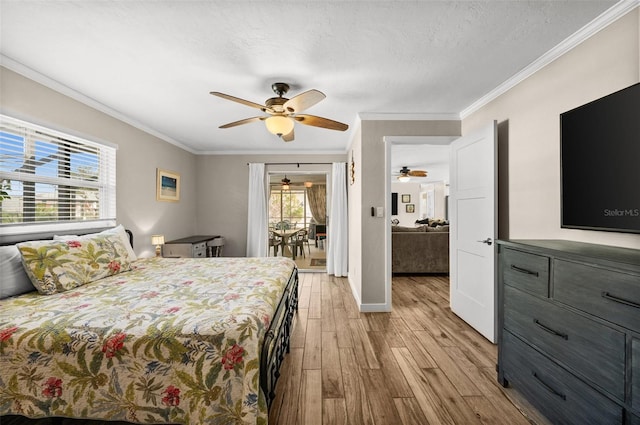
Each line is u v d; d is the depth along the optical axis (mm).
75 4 1479
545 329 1419
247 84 2441
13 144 2133
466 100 2838
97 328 1227
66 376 1173
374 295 3244
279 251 7633
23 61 2059
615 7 1498
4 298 1625
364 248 3248
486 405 1639
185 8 1516
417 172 6953
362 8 1522
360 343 2432
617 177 1369
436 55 2002
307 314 3137
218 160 5184
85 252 2029
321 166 5254
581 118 1563
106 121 2969
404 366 2061
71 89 2520
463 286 2934
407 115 3203
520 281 1619
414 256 5148
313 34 1750
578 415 1239
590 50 1683
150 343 1181
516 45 1875
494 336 2398
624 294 1052
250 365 1188
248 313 1362
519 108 2289
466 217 2869
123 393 1172
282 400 1690
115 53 1961
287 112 2369
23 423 1246
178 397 1172
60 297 1636
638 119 1277
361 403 1662
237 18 1598
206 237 4680
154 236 3488
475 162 2697
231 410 1162
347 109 3096
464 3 1487
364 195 3258
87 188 2801
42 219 2365
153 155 3830
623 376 1055
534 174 2131
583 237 1710
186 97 2721
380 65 2139
